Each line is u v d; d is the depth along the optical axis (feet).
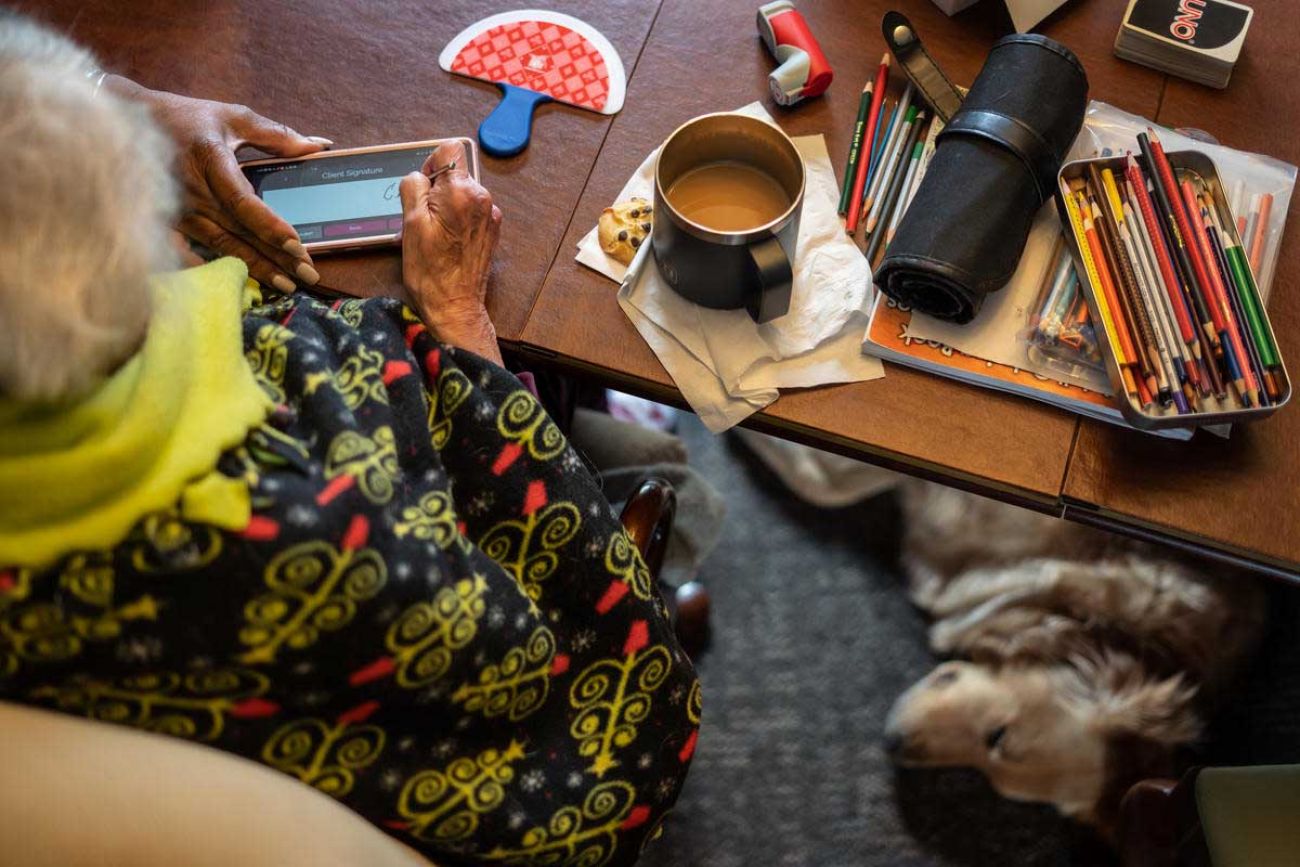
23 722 1.87
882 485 4.78
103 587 1.86
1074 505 2.66
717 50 3.11
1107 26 3.10
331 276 2.81
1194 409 2.50
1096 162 2.72
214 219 2.80
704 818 4.44
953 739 4.36
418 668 2.19
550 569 2.61
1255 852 3.08
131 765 1.89
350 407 2.32
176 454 1.87
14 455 1.74
